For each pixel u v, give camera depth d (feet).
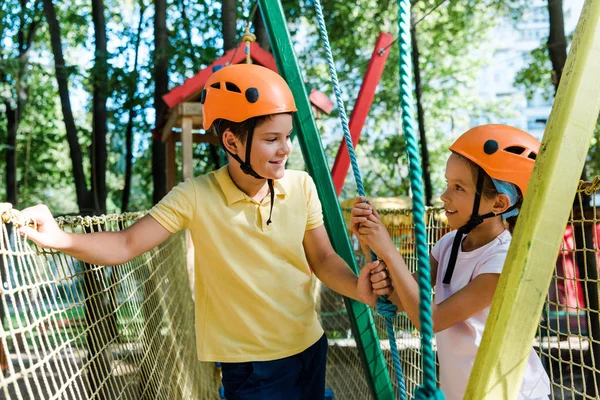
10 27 41.93
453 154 6.83
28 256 5.04
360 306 8.53
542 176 4.43
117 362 7.35
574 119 4.44
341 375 16.25
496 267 6.39
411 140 3.91
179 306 13.74
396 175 62.18
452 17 44.62
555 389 15.66
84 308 6.30
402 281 5.89
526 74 35.83
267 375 7.04
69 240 5.69
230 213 7.02
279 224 7.20
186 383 11.73
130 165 47.24
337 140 56.59
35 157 57.67
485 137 6.58
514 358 4.34
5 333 4.20
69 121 35.68
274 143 6.73
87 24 43.68
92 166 39.52
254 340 7.08
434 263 7.86
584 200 15.49
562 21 22.21
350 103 50.98
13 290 4.46
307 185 7.64
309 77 50.24
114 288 7.66
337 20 43.98
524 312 4.35
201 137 27.94
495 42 60.80
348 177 62.28
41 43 49.44
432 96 56.95
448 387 6.94
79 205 35.55
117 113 47.70
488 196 6.58
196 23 42.55
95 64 36.58
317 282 18.95
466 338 6.73
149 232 6.61
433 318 6.33
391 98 53.57
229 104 6.65
